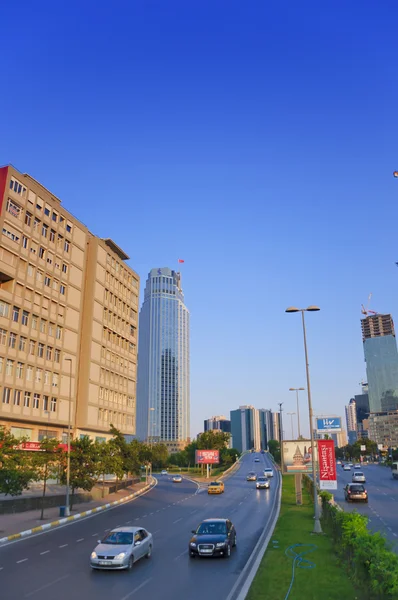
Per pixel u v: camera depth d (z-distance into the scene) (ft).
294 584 46.52
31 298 174.70
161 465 506.07
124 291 257.34
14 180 170.40
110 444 179.32
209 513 125.29
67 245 203.31
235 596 45.62
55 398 185.16
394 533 82.07
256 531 89.81
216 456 331.57
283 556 61.21
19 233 171.22
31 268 176.55
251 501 157.38
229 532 70.03
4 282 167.43
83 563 62.85
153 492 209.97
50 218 190.80
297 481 132.98
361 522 55.88
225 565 60.49
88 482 136.87
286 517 103.55
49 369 182.50
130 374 257.55
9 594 47.50
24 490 160.45
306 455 128.47
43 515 115.85
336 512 70.54
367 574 38.34
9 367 160.76
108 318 234.58
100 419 218.18
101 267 229.86
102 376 223.92
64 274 197.98
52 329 187.42
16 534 86.17
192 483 280.72
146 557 66.08
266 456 588.09
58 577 54.80
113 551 58.80
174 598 45.39
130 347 261.03
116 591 48.26
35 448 165.27
